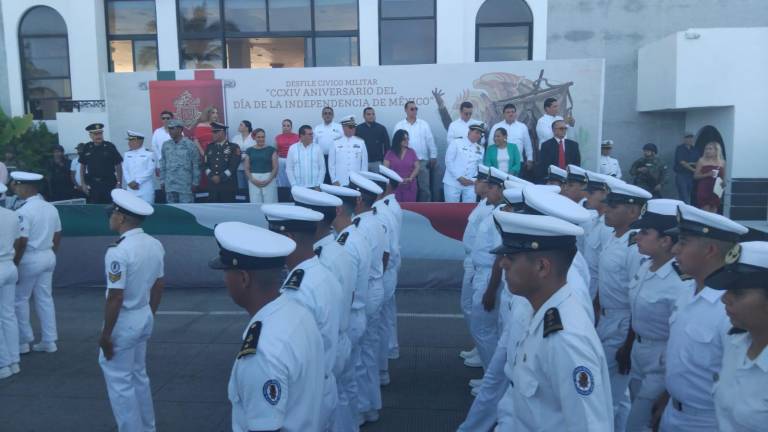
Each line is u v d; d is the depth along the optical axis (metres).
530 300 2.68
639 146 17.36
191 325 8.05
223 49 18.28
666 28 16.95
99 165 12.09
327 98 12.34
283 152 12.19
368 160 11.93
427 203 9.59
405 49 17.69
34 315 8.56
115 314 4.47
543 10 17.03
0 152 16.78
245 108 12.48
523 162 11.70
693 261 3.14
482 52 17.47
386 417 5.40
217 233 2.77
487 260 5.57
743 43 14.59
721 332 3.04
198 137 12.52
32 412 5.56
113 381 4.59
